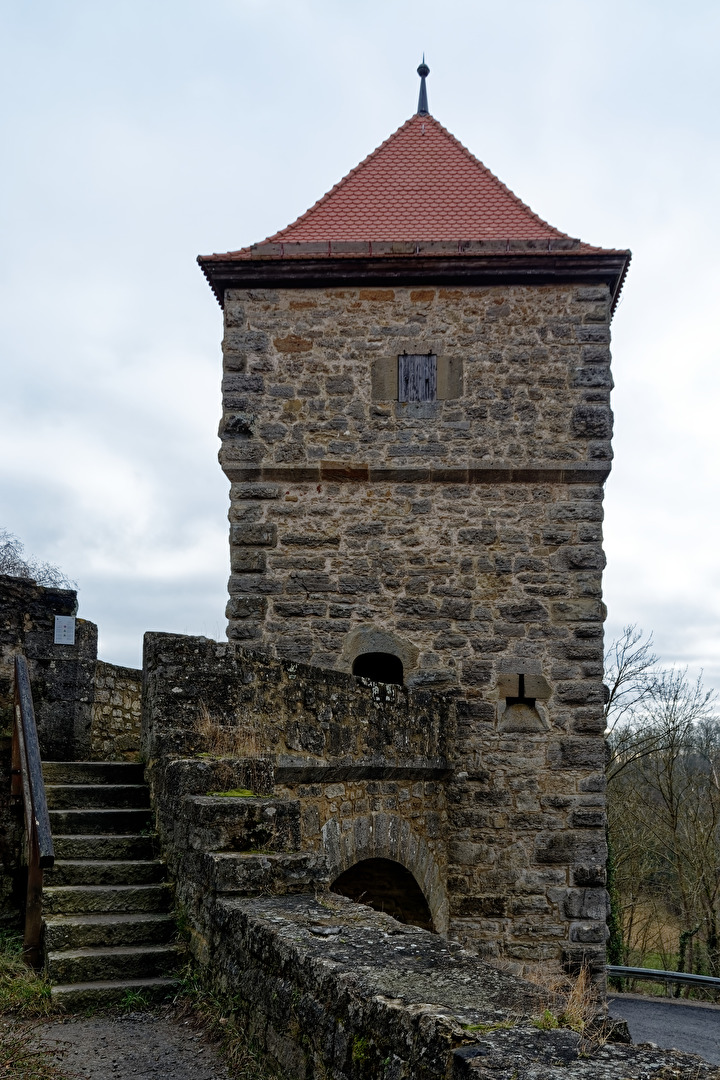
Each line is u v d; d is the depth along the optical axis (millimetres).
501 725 11227
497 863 10930
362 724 8828
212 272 12102
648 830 23953
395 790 9758
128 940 5887
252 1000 4395
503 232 12703
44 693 9859
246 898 5199
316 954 3795
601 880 10867
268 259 11953
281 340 12117
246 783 6496
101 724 10539
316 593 11641
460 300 12117
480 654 11430
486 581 11586
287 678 7895
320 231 12812
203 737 7172
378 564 11688
